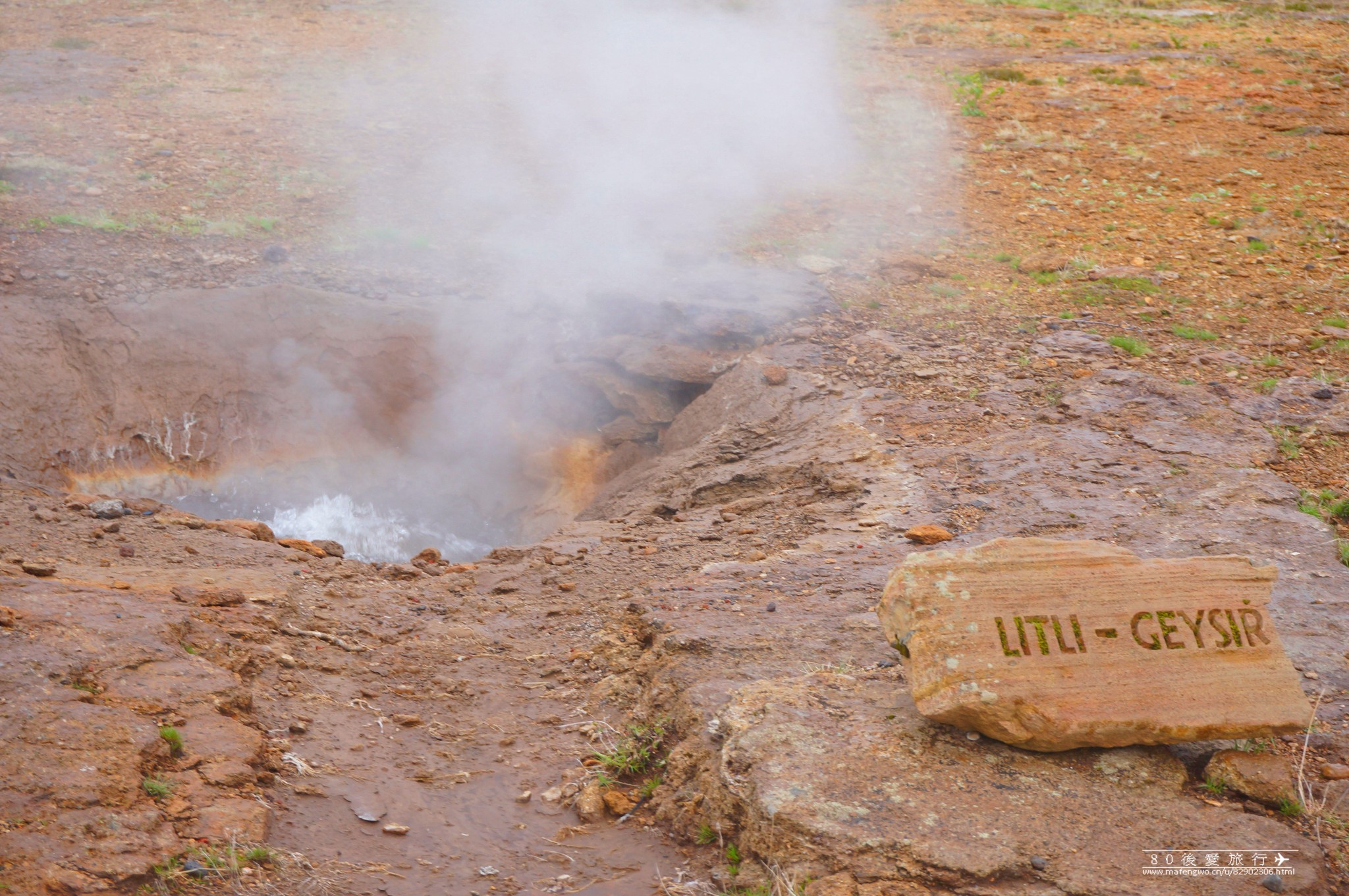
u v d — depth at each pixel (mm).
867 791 3805
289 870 3646
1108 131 17328
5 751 3734
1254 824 3689
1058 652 4031
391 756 4625
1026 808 3727
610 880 3854
